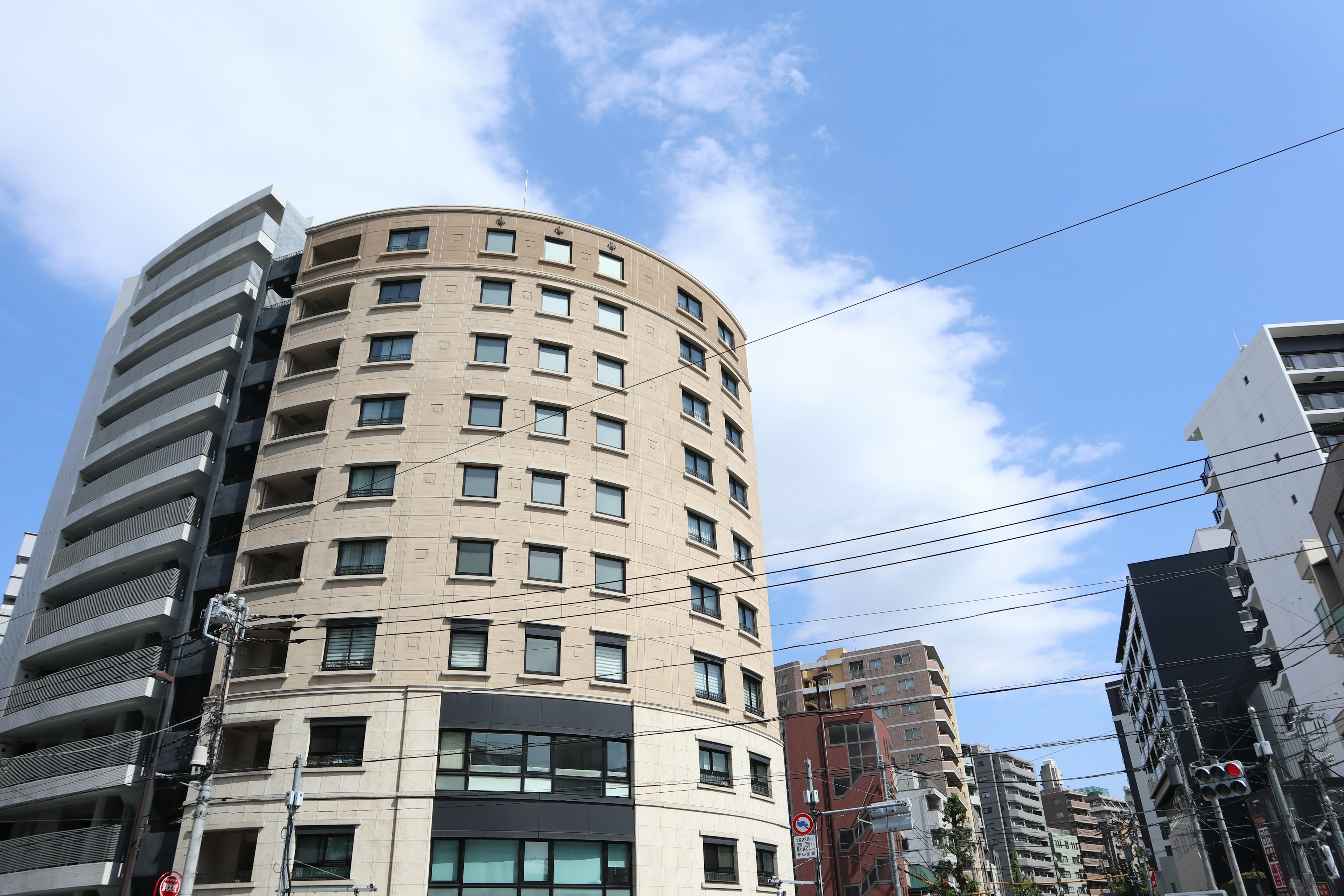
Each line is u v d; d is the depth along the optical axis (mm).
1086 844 169875
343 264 43000
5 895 35219
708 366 46875
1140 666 93125
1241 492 72000
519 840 31312
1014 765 148750
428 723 32281
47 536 49281
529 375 39969
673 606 38531
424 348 39875
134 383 48938
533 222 44000
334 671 33031
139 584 39875
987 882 97312
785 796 40438
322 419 40281
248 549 36656
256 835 32125
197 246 52938
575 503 38000
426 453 37438
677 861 33594
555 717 33719
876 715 68250
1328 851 41844
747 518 45406
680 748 35750
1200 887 74812
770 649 43688
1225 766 28688
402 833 30391
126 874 29281
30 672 44125
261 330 44375
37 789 37938
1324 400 66438
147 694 36344
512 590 35344
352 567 35281
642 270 45719
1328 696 59250
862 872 60375
